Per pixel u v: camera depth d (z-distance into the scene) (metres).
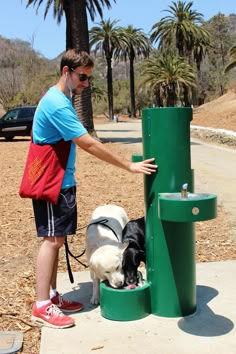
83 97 22.30
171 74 44.44
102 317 4.25
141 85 48.12
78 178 11.81
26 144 22.41
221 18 88.25
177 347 3.70
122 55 69.81
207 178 11.80
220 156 16.45
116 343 3.79
